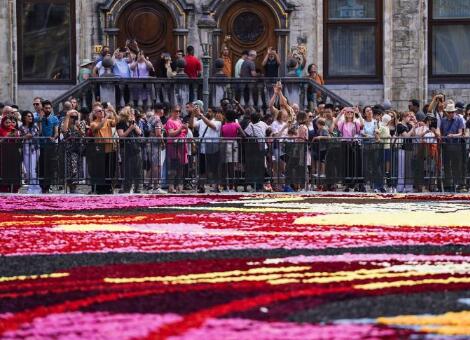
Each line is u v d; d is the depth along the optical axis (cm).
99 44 6575
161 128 4512
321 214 3162
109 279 1883
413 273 1936
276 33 6656
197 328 1473
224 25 6644
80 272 1969
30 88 6581
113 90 5753
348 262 2075
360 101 6706
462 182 4388
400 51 6694
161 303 1650
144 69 5869
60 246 2361
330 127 4809
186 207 3494
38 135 4562
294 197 3997
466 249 2308
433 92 6712
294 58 5897
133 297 1698
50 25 6588
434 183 4397
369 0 6731
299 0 6662
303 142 4400
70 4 6588
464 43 6769
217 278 1888
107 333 1448
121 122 4562
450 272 1950
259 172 4394
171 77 5784
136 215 3167
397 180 4409
